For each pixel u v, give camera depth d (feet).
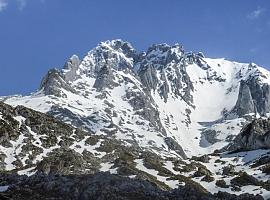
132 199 277.85
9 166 585.22
